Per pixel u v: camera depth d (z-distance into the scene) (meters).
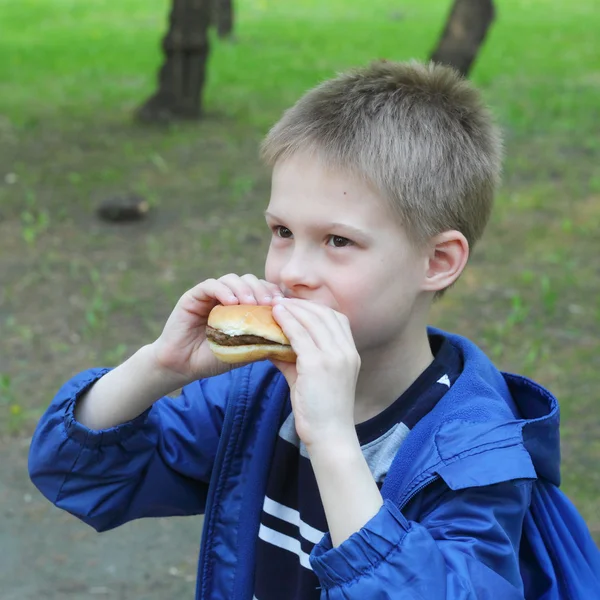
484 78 13.89
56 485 1.95
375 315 1.73
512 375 1.97
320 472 1.57
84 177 9.18
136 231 7.79
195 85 11.66
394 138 1.74
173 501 2.06
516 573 1.63
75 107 12.43
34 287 6.64
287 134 1.78
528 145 10.36
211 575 1.94
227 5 18.77
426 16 23.17
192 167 9.62
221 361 1.87
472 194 1.85
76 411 1.96
